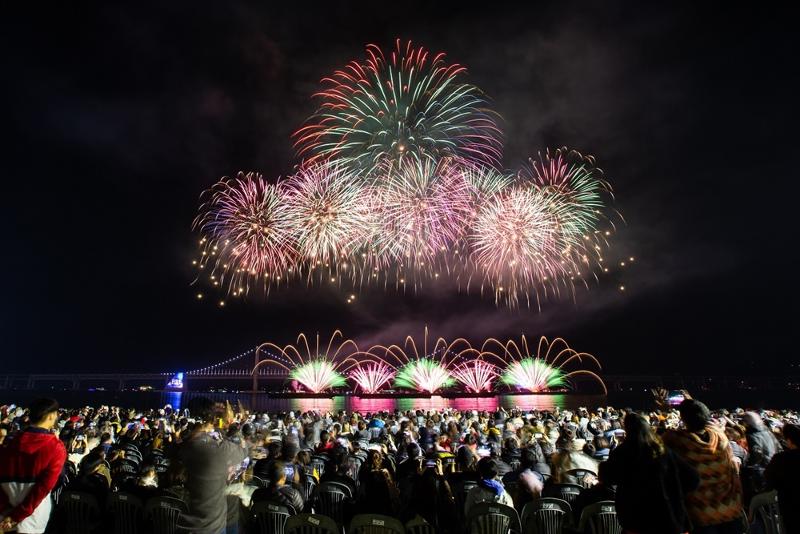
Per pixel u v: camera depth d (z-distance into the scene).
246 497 7.69
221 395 160.12
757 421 8.57
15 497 5.18
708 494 5.26
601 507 6.60
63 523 7.53
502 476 9.27
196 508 5.08
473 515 6.84
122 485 8.33
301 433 15.96
